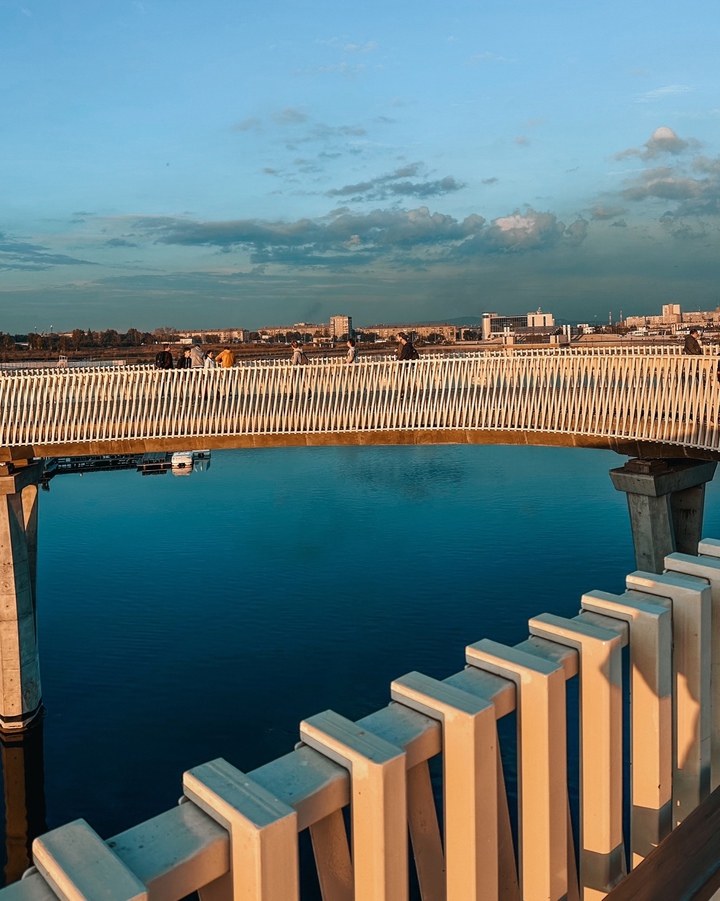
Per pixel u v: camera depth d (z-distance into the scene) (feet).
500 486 207.10
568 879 10.88
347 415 82.89
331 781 8.62
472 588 126.72
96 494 217.77
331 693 94.17
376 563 141.79
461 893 9.76
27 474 87.15
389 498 197.06
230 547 157.28
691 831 8.56
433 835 9.99
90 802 76.13
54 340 488.02
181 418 82.84
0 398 80.33
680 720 12.15
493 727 9.62
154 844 7.61
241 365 84.99
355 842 8.70
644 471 77.87
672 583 12.03
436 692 9.96
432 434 84.74
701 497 84.74
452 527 164.76
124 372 82.02
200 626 116.37
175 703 93.91
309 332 630.33
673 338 209.05
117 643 110.93
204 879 7.64
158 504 201.98
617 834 11.22
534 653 10.94
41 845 7.23
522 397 79.10
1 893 6.95
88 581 138.82
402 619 115.24
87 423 80.79
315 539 160.25
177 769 80.89
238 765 80.48
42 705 94.32
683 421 67.46
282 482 226.79
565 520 166.20
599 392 74.95
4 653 88.02
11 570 86.48
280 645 108.37
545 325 539.70
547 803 10.25
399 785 8.63
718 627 12.11
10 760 83.66
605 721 10.84
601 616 11.91
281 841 7.54
